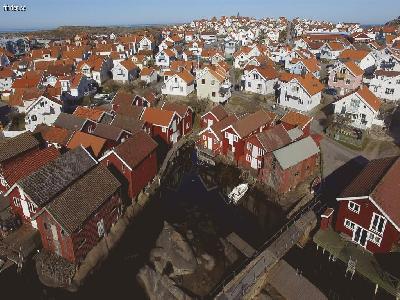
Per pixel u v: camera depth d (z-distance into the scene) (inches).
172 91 3400.6
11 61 5216.5
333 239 1486.2
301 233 1526.8
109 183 1560.0
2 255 1455.5
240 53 4557.1
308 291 1290.6
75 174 1611.7
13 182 1620.3
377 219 1348.4
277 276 1357.0
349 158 2155.5
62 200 1374.3
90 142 1948.8
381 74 3043.8
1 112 3046.3
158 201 1875.0
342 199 1438.2
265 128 2321.6
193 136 2603.3
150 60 4965.6
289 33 6747.1
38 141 1988.2
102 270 1413.6
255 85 3383.4
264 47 4997.5
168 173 2116.1
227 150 2199.8
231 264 1441.9
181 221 1706.4
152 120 2379.4
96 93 3604.8
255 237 1605.6
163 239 1519.4
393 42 5044.3
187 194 1950.1
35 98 2883.9
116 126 2207.2
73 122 2235.5
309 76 3051.2
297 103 2930.6
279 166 1790.1
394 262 1355.8
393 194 1392.7
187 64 4069.9
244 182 1989.4
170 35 6953.7
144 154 1824.6
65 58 4773.6
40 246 1513.3
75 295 1312.7
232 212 1781.5
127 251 1507.1
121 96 2810.0
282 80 3019.2
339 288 1325.0
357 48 4773.6
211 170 2162.9
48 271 1366.9
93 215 1448.1
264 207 1804.9
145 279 1344.7
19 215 1609.3
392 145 2313.0
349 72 3238.2
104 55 4822.8
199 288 1337.4
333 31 7632.9
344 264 1398.9
